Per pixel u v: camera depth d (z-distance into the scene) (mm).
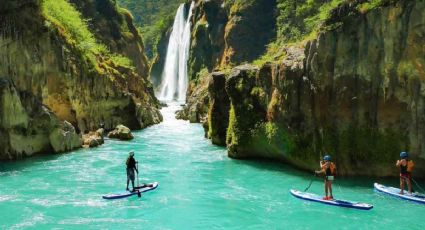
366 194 22062
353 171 25094
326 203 20750
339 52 24797
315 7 55344
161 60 110562
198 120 57031
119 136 41500
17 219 18703
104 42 70812
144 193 22875
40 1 37406
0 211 19672
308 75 25875
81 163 29750
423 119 23516
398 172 24281
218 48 82250
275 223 18516
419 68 23281
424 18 22906
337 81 24938
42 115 32406
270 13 75062
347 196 21812
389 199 21344
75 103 40250
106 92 46562
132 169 22750
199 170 28031
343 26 24656
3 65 31859
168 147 36844
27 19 34594
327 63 25078
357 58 24484
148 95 70062
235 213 19781
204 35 86250
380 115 24219
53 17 41406
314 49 25453
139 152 34375
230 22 76688
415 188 22906
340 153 25141
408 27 23266
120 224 18344
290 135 27062
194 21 91875
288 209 20234
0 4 32719
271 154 29641
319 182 24625
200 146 37281
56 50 37562
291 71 26625
